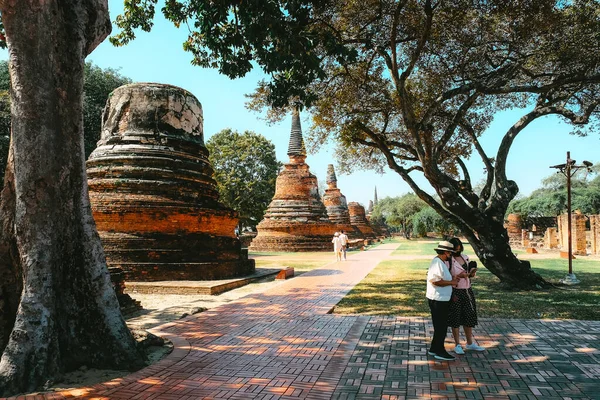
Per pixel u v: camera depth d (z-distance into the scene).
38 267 5.63
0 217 6.14
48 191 5.82
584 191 48.88
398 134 16.50
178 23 10.95
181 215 14.91
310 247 34.28
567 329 7.82
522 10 10.88
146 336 6.96
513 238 46.31
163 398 4.94
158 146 15.81
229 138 45.97
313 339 7.40
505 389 5.09
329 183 51.78
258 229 36.50
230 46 8.48
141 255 14.04
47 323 5.54
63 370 5.66
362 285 13.99
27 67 5.66
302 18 8.00
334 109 14.29
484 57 12.98
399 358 6.29
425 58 13.77
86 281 6.17
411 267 20.14
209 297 12.47
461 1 10.81
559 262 21.50
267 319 9.04
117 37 11.48
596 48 11.25
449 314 6.49
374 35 12.42
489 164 13.95
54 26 5.87
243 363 6.15
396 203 71.06
